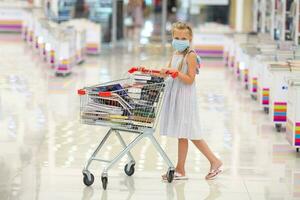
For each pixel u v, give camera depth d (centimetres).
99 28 2012
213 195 681
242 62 1474
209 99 1312
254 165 808
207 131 1012
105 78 1520
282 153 873
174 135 718
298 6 1184
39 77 1505
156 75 701
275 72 999
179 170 739
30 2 2358
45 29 1722
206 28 2091
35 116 1079
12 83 1409
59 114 1099
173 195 678
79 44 1767
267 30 1529
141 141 923
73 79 1498
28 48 2009
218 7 2294
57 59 1534
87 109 687
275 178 748
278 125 1009
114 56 1994
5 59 1772
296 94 848
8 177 732
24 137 931
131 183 718
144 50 2161
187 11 2356
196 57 715
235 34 1686
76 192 681
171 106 716
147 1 2495
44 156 828
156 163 805
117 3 2305
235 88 1461
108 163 768
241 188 707
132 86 688
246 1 1983
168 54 2059
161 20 2486
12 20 2342
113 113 683
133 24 2541
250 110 1198
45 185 703
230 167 796
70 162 802
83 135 953
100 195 673
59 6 2214
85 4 2241
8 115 1082
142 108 687
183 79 702
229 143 931
